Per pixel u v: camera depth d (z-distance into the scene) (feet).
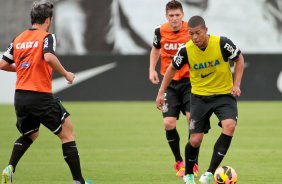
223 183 75.82
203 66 79.41
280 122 163.22
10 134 139.64
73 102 220.84
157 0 234.79
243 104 212.64
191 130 81.15
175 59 80.69
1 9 232.53
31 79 75.36
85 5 232.73
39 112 75.51
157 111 191.31
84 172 93.86
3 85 219.82
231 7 236.02
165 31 96.27
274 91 221.25
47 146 122.52
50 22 78.79
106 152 114.42
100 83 221.05
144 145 123.44
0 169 96.89
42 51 75.00
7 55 77.92
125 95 220.84
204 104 80.43
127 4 234.17
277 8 236.02
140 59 220.64
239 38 236.22
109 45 233.76
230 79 80.48
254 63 220.64
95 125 157.48
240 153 112.37
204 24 76.38
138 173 92.99
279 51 236.22
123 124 159.74
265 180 86.89
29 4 232.94
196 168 90.48
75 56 220.43
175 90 93.76
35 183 85.51
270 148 118.73
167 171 94.68
